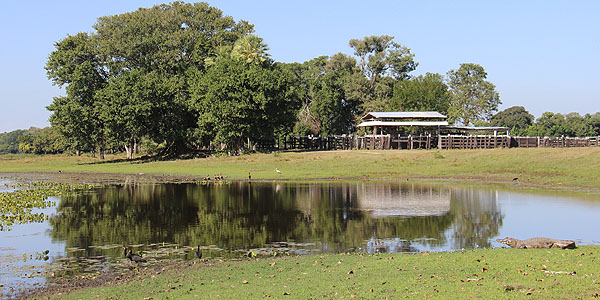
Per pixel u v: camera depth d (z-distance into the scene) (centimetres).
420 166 5066
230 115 6556
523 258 1492
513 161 4825
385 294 1188
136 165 6662
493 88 11362
